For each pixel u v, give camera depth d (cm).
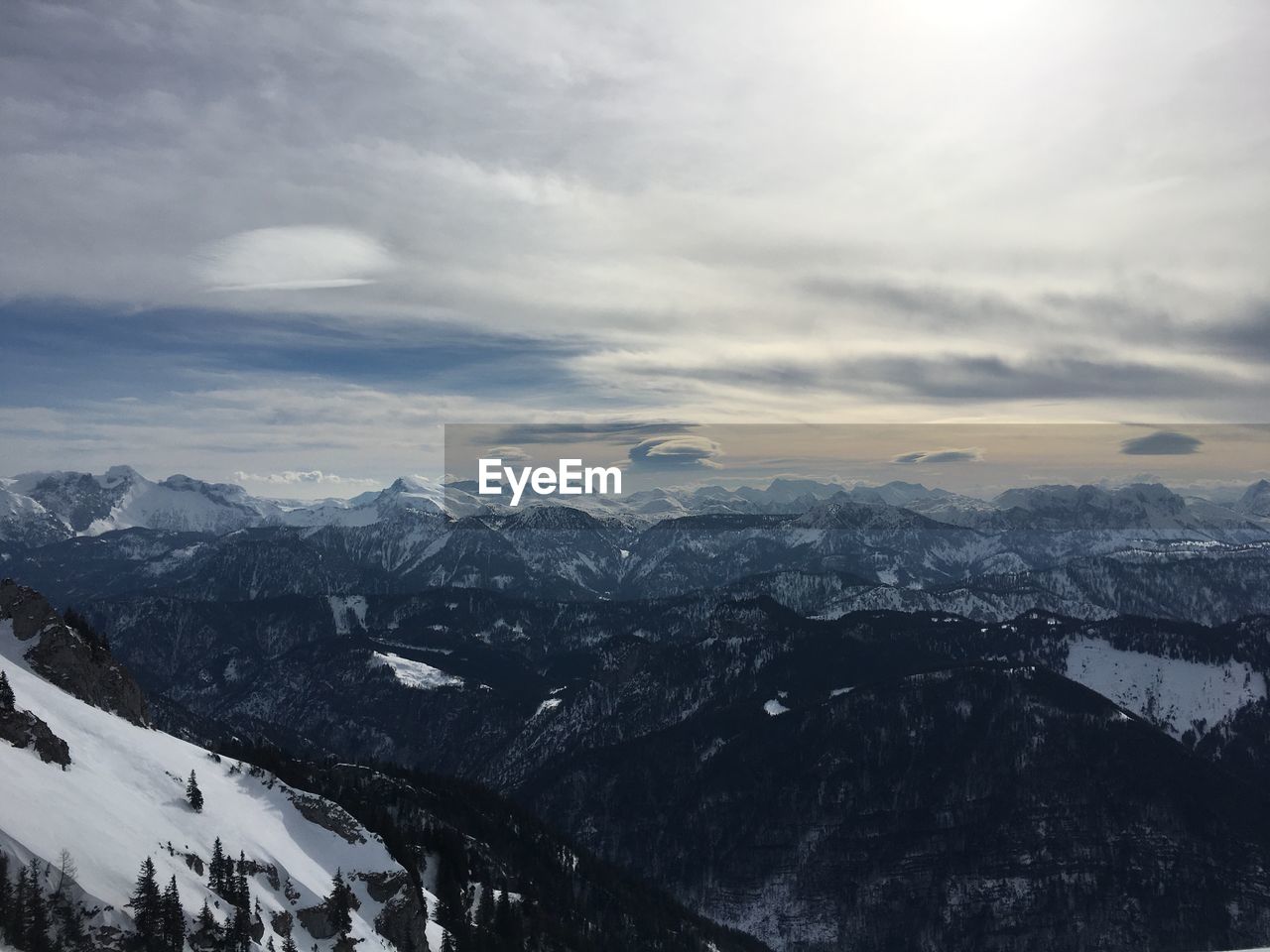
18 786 14675
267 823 18538
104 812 15425
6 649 19812
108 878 13775
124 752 18112
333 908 17100
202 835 16675
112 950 12888
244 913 15088
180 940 13600
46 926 12562
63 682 19825
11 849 13138
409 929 18750
